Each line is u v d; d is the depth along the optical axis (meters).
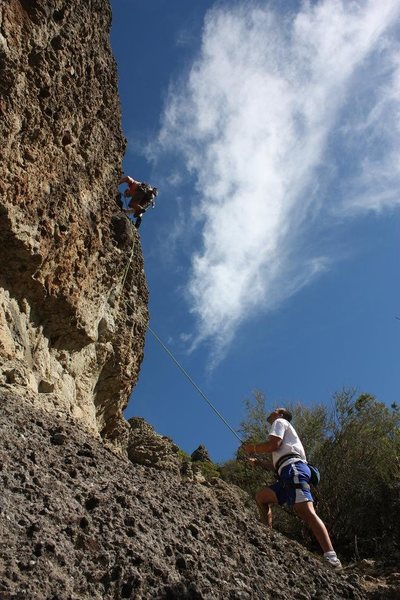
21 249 9.13
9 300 9.28
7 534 4.63
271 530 8.78
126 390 13.11
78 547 5.00
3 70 8.71
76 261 10.69
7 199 8.84
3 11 8.79
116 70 12.62
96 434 10.64
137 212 14.01
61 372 10.57
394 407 20.83
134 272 13.75
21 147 9.26
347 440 19.06
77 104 10.77
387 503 17.98
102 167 11.80
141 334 13.61
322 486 18.38
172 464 16.20
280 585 6.62
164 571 5.21
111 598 4.61
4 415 7.05
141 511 6.39
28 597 4.06
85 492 6.12
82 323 10.91
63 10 10.29
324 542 7.95
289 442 8.33
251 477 20.12
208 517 7.71
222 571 6.04
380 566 12.91
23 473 5.67
